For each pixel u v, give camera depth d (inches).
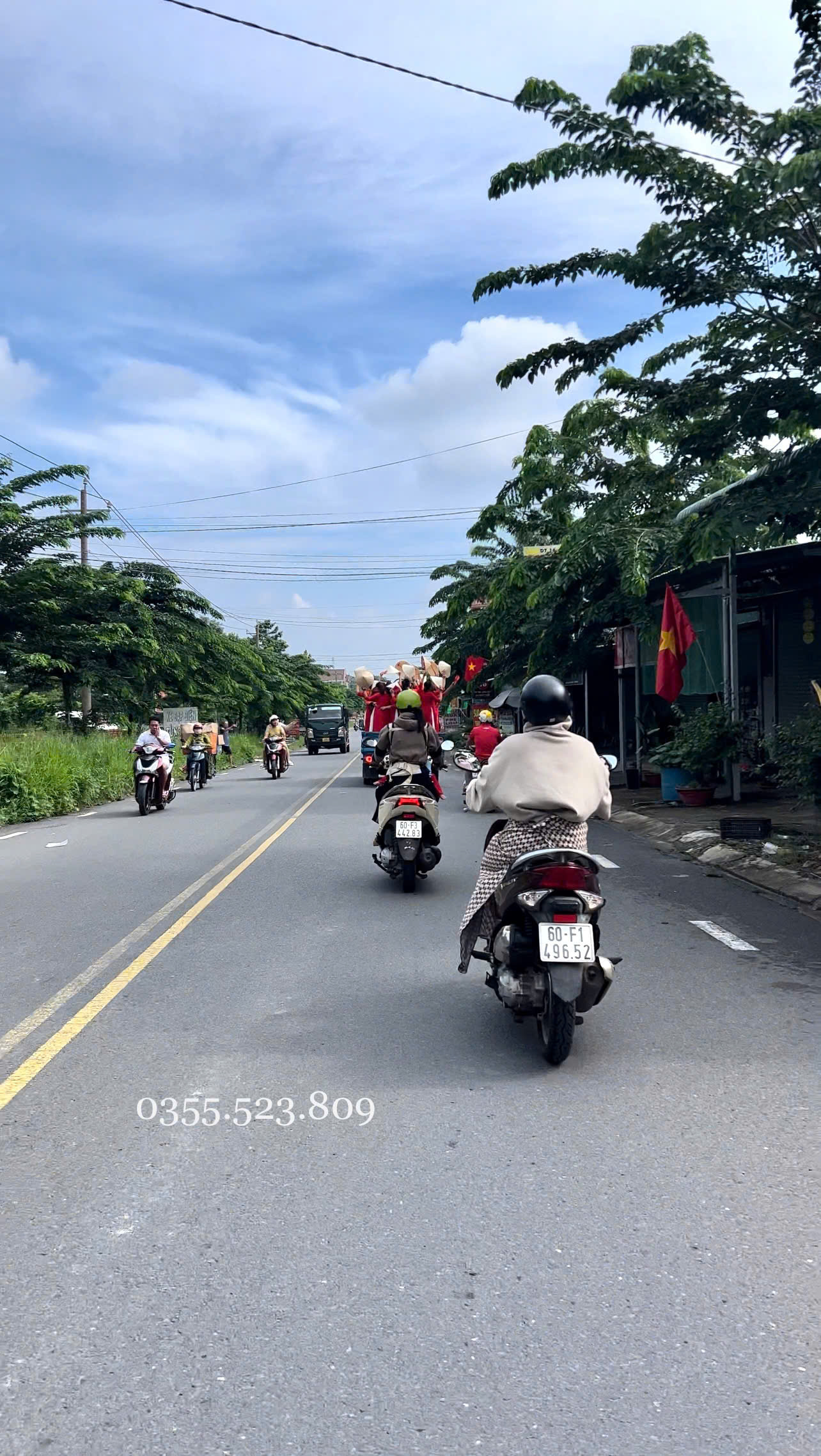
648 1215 136.5
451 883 401.7
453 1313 114.7
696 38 361.4
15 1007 235.5
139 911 349.7
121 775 940.6
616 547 660.7
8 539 1251.8
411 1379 103.7
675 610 626.2
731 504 387.9
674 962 268.8
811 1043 204.4
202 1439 95.6
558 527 788.6
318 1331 111.7
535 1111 172.1
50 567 1224.8
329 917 334.3
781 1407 98.8
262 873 431.8
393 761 401.7
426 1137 162.1
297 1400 100.6
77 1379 104.2
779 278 382.9
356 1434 96.0
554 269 413.7
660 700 860.0
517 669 1007.0
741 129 366.0
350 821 647.1
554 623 791.7
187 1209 139.6
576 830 208.1
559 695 210.5
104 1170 151.9
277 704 2564.0
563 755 207.9
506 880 203.0
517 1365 105.5
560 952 188.4
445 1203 140.6
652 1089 181.2
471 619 941.8
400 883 402.9
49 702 1285.7
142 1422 97.9
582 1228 133.1
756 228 369.4
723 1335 110.0
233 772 1432.1
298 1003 235.6
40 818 743.1
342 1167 152.0
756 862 412.8
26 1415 99.0
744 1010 226.5
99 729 1338.6
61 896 382.0
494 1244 129.7
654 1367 104.9
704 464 661.3
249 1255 127.6
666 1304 116.0
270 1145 159.9
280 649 3218.5
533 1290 119.1
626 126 368.2
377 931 312.3
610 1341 109.3
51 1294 119.5
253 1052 202.5
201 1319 114.1
